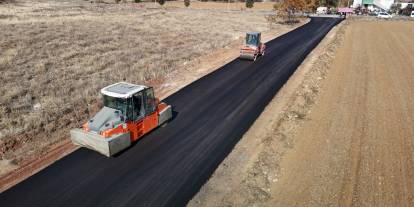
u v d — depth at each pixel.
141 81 24.38
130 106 14.53
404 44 44.00
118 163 13.91
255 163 14.06
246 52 31.11
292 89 23.80
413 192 12.34
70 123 17.36
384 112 20.11
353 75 28.33
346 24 64.62
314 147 15.55
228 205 11.45
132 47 35.16
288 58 33.22
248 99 21.66
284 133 16.88
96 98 20.67
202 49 35.81
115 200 11.70
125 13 68.12
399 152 15.30
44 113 18.03
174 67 28.38
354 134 17.02
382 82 26.41
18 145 14.91
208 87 23.80
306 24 63.56
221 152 15.02
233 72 27.73
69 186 12.33
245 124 17.94
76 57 29.70
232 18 68.94
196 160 14.34
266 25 59.16
